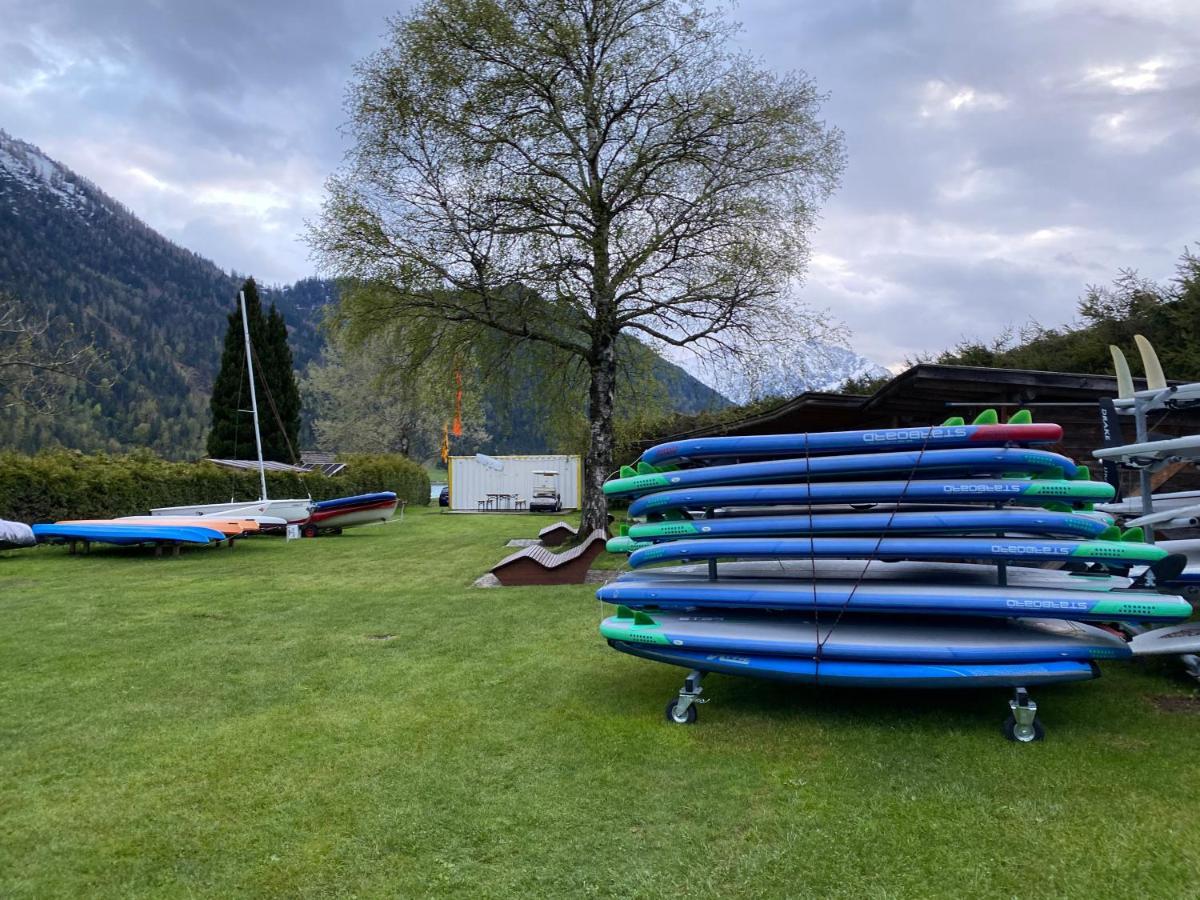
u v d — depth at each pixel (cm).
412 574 1179
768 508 538
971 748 400
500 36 1312
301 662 620
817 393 1154
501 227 1346
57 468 1659
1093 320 1489
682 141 1364
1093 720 436
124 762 415
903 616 484
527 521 2467
